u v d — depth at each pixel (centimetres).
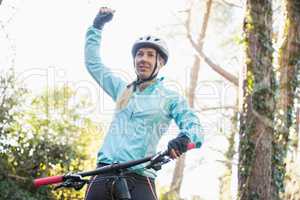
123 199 423
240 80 962
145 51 467
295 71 1069
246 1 966
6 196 1130
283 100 1021
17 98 1173
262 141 922
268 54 955
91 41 506
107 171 426
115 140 454
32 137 1186
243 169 927
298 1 1100
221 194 1811
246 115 940
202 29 2084
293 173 952
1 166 1137
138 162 422
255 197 910
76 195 1202
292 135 1002
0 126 1155
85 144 1266
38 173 1184
